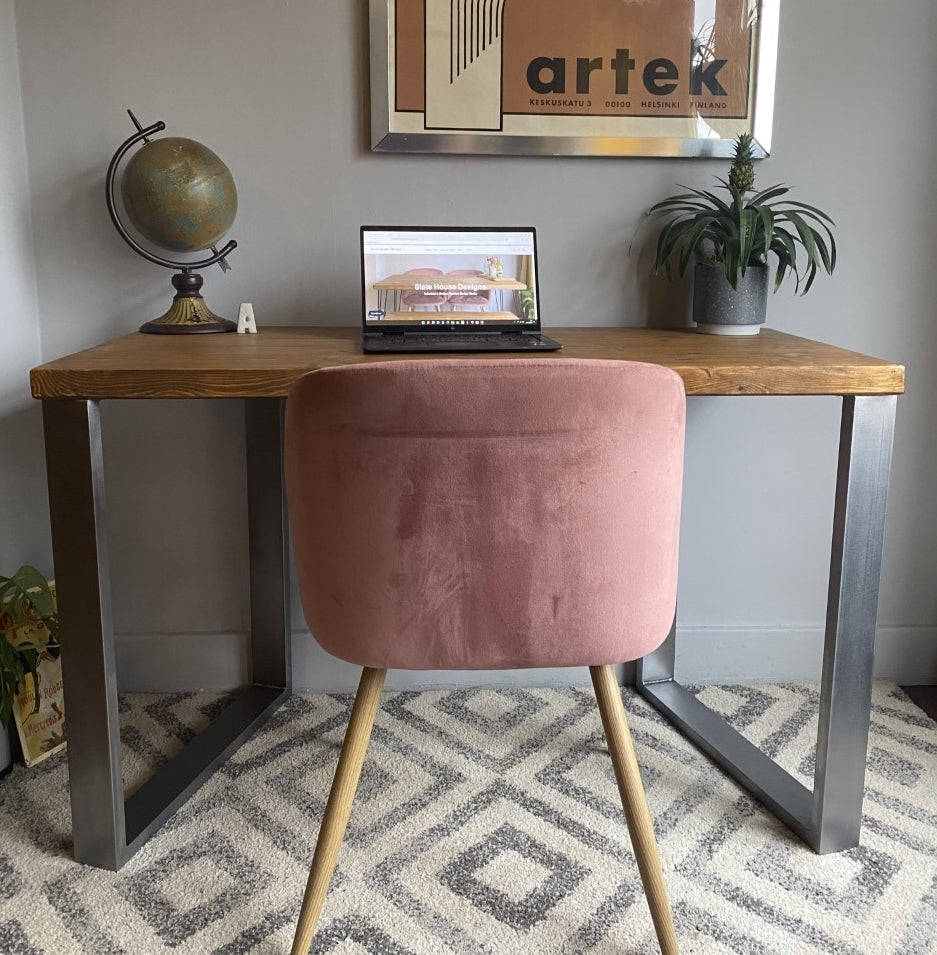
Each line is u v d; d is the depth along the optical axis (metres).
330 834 1.16
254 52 1.70
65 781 1.59
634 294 1.83
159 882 1.33
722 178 1.79
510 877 1.35
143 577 1.91
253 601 1.88
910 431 1.92
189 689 1.95
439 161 1.76
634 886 1.33
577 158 1.77
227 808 1.52
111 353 1.36
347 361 1.29
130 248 1.75
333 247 1.78
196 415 1.85
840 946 1.22
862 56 1.76
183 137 1.71
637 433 1.03
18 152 1.68
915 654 2.02
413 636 1.10
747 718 1.84
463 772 1.63
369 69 1.70
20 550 1.73
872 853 1.41
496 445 1.00
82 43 1.67
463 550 1.05
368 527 1.05
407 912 1.27
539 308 1.72
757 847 1.43
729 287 1.65
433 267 1.59
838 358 1.33
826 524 1.97
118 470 1.87
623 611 1.11
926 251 1.85
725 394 1.26
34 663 1.57
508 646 1.11
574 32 1.70
